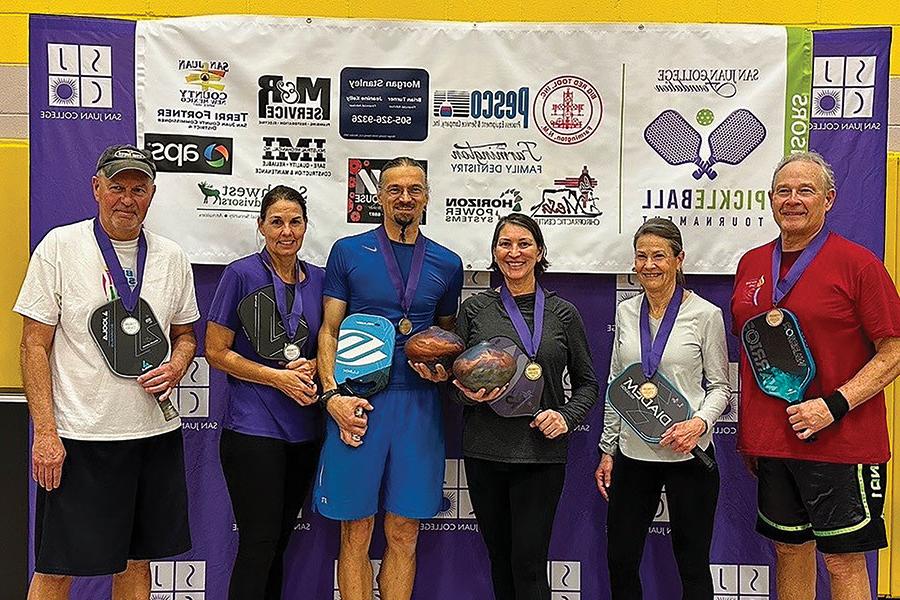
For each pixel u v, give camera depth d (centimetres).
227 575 334
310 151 325
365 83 324
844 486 265
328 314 289
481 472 276
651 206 326
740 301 284
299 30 322
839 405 258
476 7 341
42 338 259
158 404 270
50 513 259
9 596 327
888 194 332
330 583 335
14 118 345
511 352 268
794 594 298
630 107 324
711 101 324
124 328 263
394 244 287
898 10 339
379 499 296
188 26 321
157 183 322
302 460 298
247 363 285
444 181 327
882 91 321
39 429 255
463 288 331
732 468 333
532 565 264
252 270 290
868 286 262
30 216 322
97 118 323
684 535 279
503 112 325
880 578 336
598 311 333
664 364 283
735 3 340
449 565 335
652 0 340
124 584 285
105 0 339
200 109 322
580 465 334
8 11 341
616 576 290
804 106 323
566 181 326
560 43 323
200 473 332
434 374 275
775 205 274
